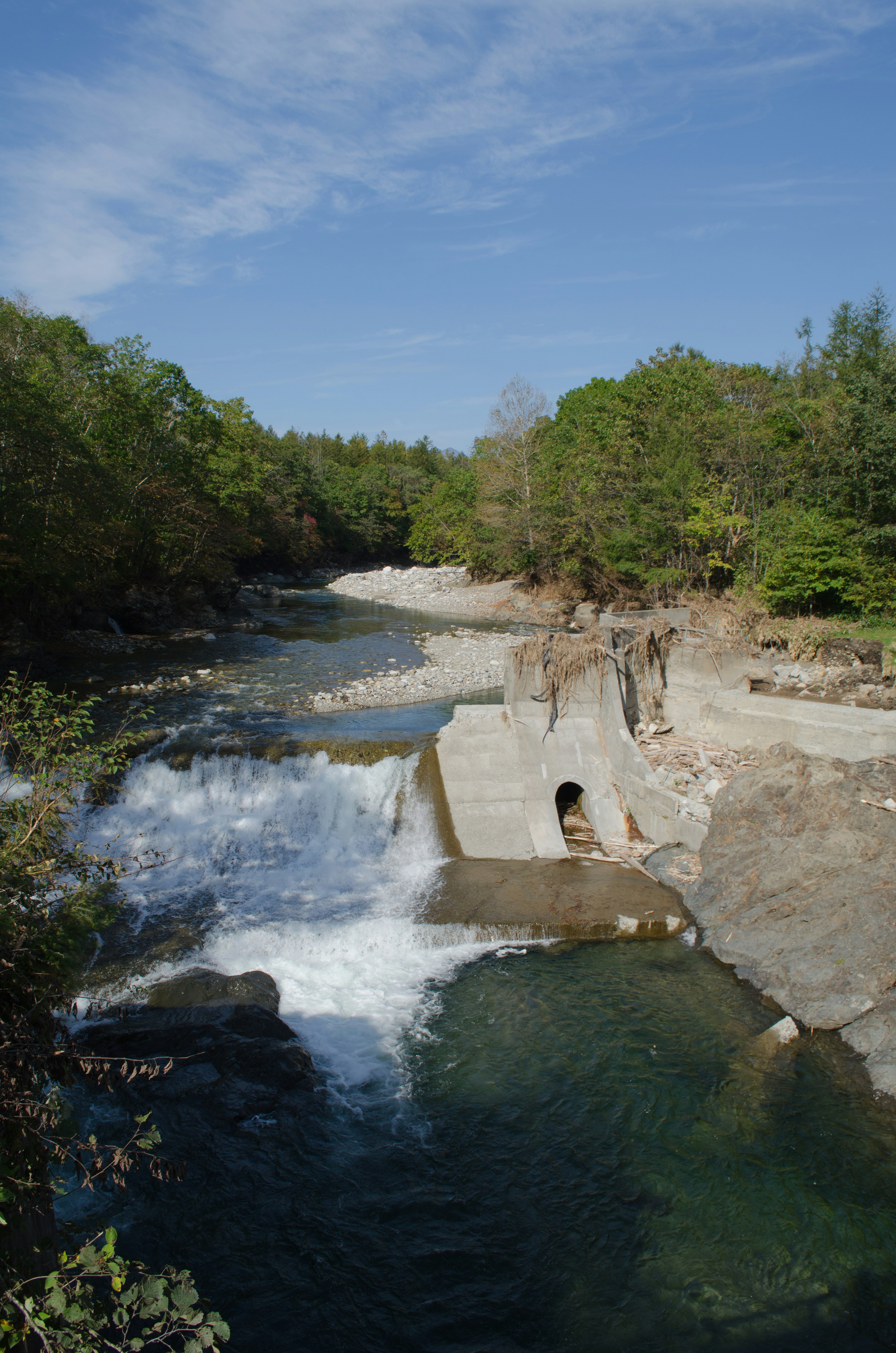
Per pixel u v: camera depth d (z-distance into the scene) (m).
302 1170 10.59
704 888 16.94
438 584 81.12
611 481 48.28
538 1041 13.12
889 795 16.47
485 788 20.59
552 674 21.52
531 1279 9.12
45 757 8.70
